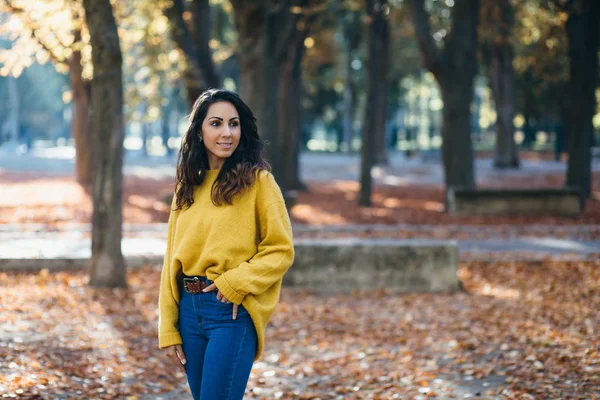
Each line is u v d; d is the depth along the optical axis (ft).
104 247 33.01
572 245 45.75
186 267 11.28
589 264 39.22
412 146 221.05
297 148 84.89
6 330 23.88
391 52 134.41
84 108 88.38
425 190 89.10
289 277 34.65
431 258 34.50
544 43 72.54
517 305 30.73
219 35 106.73
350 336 26.14
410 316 29.17
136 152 196.75
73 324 25.75
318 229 53.16
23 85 220.84
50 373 19.21
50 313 27.22
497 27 72.74
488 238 49.34
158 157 167.73
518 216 61.41
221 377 10.85
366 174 69.56
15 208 63.10
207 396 10.81
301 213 64.49
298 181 85.15
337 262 34.63
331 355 23.53
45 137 272.31
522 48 108.47
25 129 240.32
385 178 106.01
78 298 30.32
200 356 11.35
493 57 111.45
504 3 71.56
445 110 63.21
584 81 66.69
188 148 11.41
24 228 50.37
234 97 11.46
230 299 10.91
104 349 22.68
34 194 76.02
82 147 89.15
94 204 33.04
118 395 18.17
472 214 62.18
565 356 21.08
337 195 82.12
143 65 57.16
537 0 69.10
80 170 89.45
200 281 11.16
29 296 30.01
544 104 134.82
